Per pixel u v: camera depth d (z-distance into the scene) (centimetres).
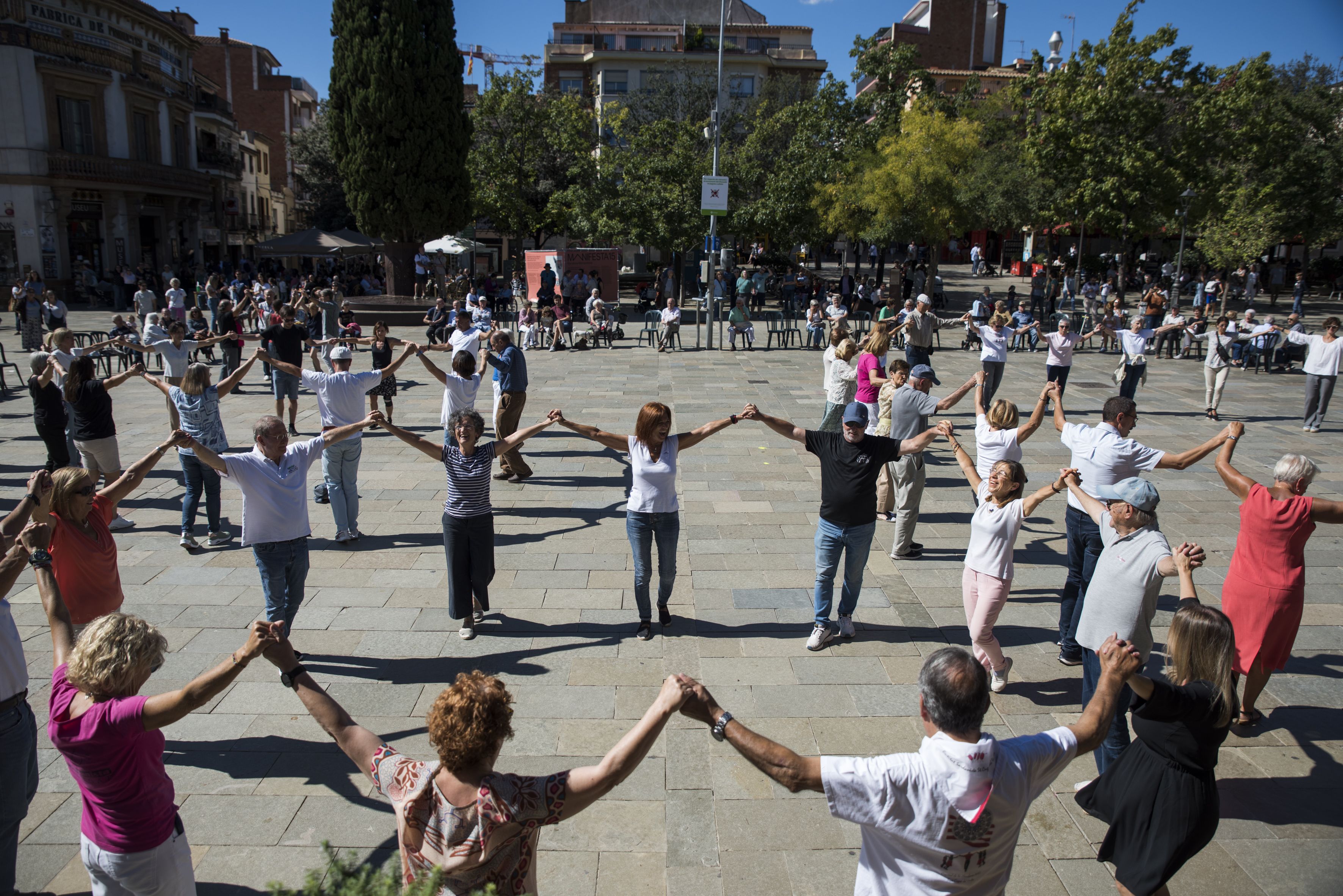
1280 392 1712
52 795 466
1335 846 429
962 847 257
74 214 3478
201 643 630
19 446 1206
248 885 398
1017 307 3117
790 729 523
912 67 3822
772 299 3834
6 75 3209
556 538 855
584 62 5919
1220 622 344
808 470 1110
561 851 424
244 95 5641
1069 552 602
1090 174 2772
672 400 1562
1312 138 3216
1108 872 412
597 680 580
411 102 2791
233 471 556
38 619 670
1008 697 559
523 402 1041
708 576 763
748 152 3344
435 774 265
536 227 3931
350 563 785
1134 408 587
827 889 399
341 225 4819
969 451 1206
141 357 1858
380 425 607
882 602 708
